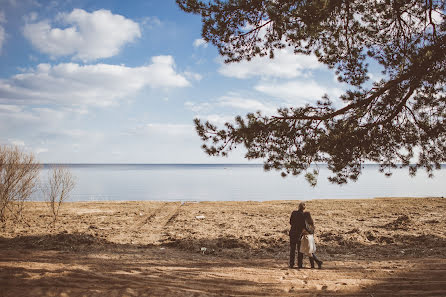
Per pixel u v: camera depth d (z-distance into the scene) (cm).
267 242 1044
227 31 827
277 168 775
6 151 1356
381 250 918
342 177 775
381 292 525
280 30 808
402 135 770
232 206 1964
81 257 798
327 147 740
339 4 752
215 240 1063
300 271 687
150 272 656
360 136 743
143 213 1692
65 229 1197
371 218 1459
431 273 627
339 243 1015
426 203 1914
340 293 527
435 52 667
